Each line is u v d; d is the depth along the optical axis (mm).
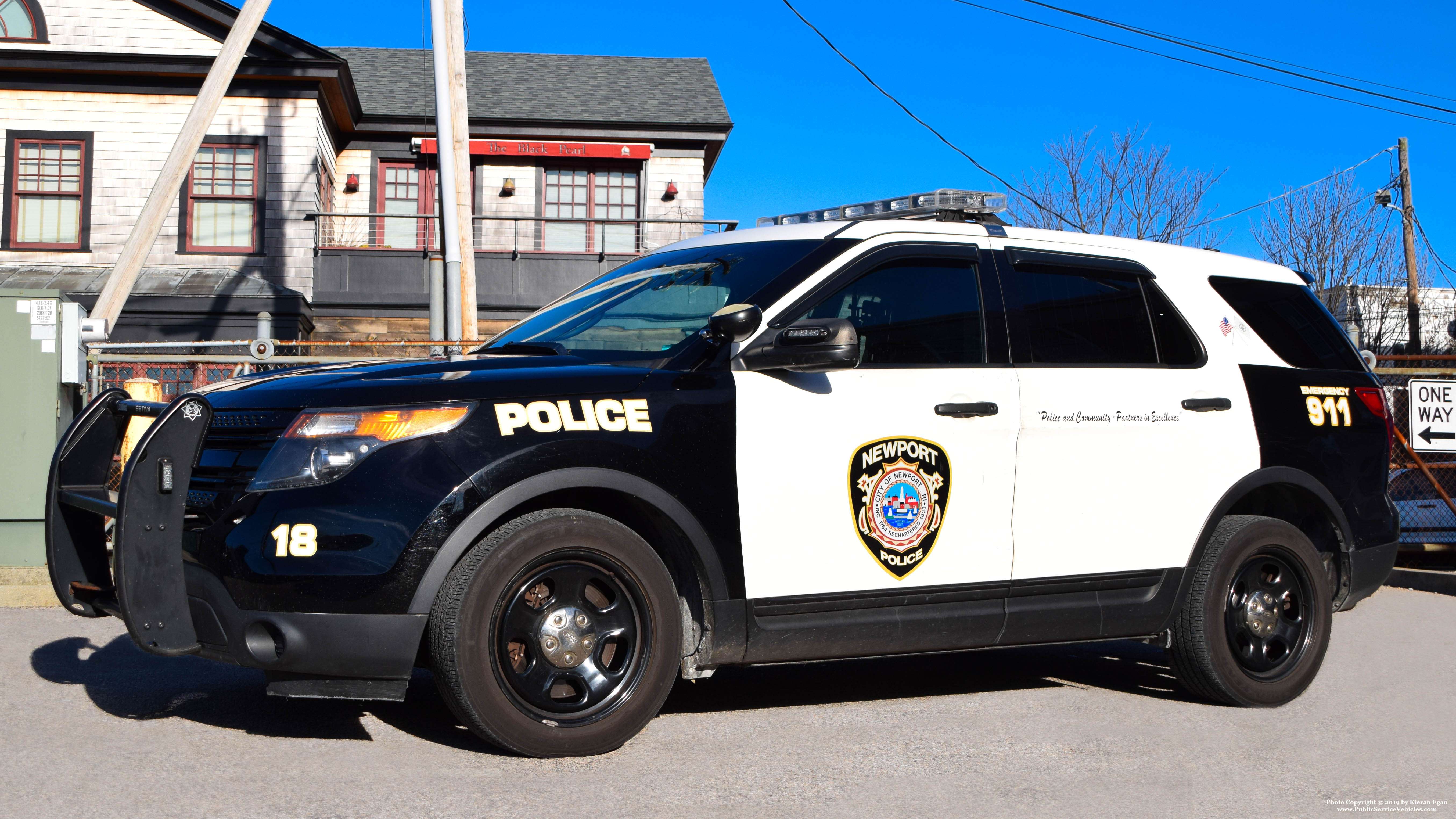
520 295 21609
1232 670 5121
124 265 11859
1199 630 5094
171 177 12031
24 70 20219
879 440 4527
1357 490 5590
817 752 4316
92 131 20531
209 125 12250
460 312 13164
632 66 25953
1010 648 5102
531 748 4008
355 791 3713
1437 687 5621
